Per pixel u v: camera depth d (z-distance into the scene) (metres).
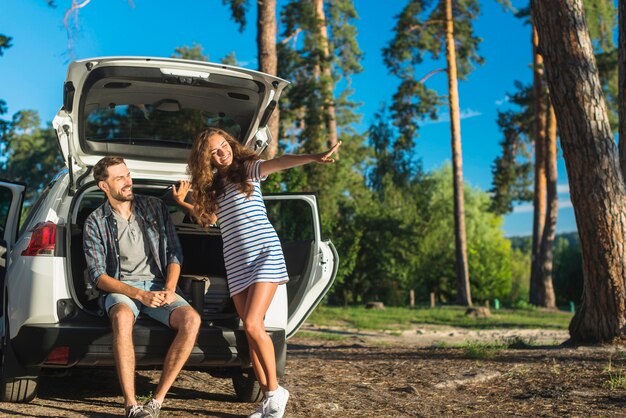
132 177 5.02
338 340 12.57
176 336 4.38
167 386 4.34
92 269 4.51
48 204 4.81
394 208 37.62
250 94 5.29
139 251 4.72
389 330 16.83
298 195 5.40
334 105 31.92
